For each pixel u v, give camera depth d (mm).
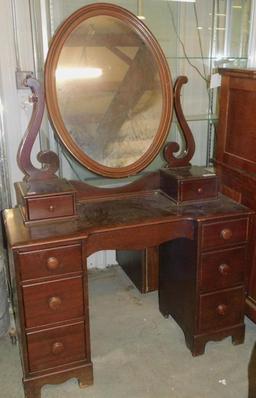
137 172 1793
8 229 1438
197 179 1664
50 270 1370
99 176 1842
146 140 1781
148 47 1716
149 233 1519
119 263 2371
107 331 1843
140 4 1920
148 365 1634
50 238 1349
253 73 1557
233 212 1564
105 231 1445
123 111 1729
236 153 1770
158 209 1629
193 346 1667
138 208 1648
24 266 1334
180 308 1760
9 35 1692
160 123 1782
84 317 1469
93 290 2172
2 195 1832
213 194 1715
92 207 1667
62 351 1474
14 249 1300
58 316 1431
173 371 1600
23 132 1828
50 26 1762
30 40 1745
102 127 1705
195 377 1565
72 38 1595
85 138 1686
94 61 1646
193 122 2174
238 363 1639
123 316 1953
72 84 1628
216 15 2045
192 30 2035
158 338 1795
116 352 1707
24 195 1453
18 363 1647
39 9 1720
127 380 1557
